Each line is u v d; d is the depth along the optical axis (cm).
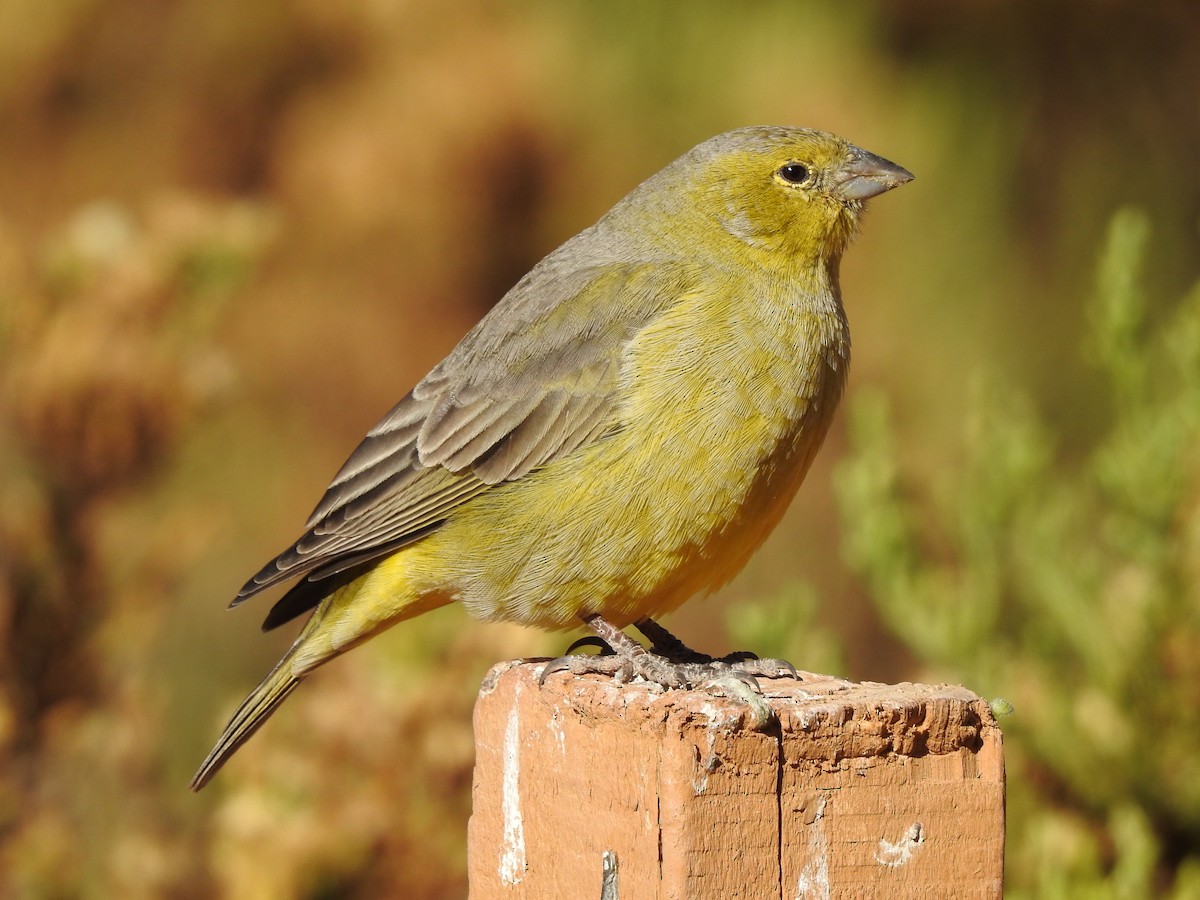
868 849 577
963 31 1639
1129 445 1065
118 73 1769
